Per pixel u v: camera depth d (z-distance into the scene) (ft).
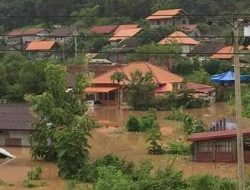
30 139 132.26
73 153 110.52
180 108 195.52
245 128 138.21
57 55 349.82
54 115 125.59
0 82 218.38
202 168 116.67
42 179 110.01
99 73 253.85
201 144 123.85
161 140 145.28
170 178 88.99
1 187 103.24
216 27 370.73
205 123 171.22
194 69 281.74
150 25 393.91
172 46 296.10
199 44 329.52
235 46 64.75
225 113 197.77
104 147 142.61
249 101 204.33
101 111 209.26
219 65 284.20
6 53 287.89
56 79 130.62
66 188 101.55
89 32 380.58
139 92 211.20
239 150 68.18
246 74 256.11
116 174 89.81
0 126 147.23
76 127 112.78
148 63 246.27
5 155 129.29
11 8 338.13
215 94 232.12
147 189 86.53
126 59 321.93
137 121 166.40
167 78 231.50
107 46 348.59
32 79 209.46
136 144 146.51
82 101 133.90
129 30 367.04
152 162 121.49
